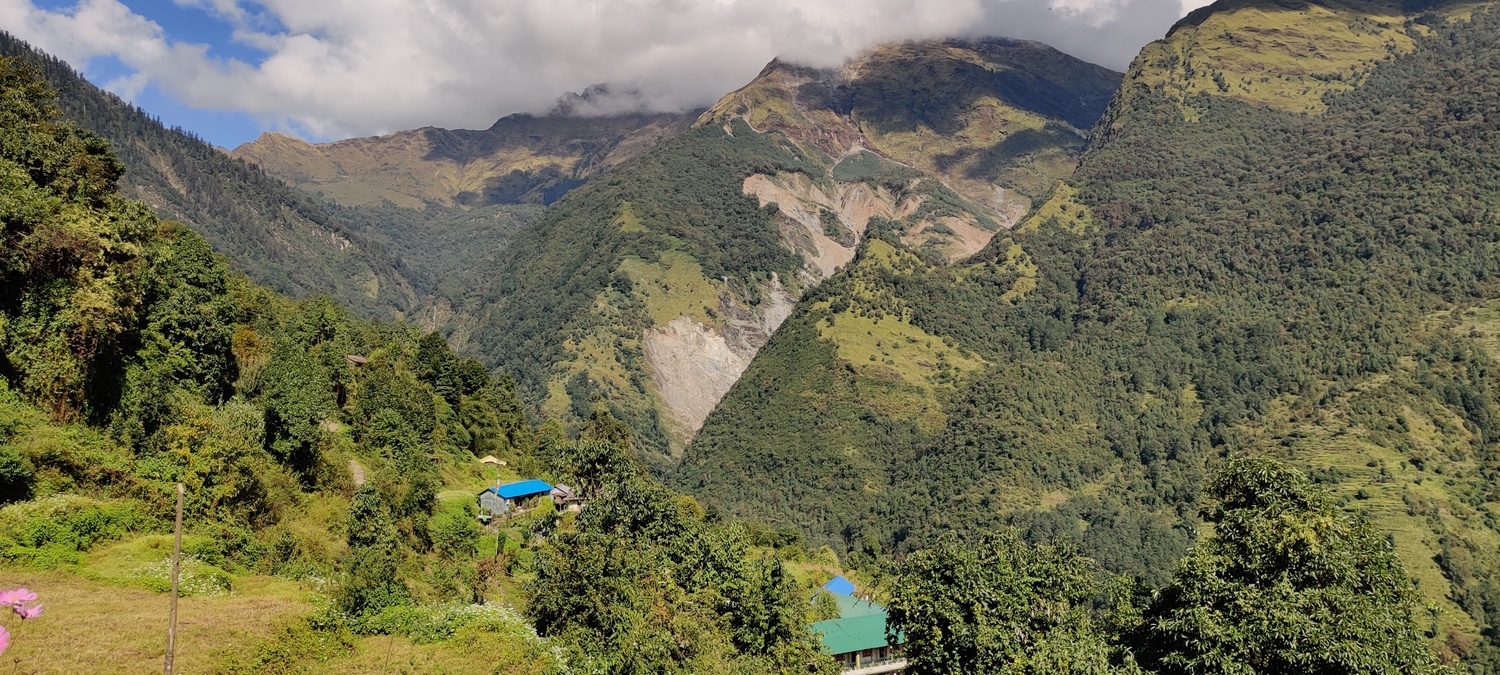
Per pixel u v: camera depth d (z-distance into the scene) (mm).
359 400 86062
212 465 49594
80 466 44844
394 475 74062
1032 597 40500
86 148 66875
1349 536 33375
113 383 53156
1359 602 31578
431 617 42094
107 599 35719
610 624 45969
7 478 40875
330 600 41062
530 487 91562
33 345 48406
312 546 51188
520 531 79750
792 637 54656
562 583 46875
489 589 55906
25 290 49031
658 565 55469
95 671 29297
